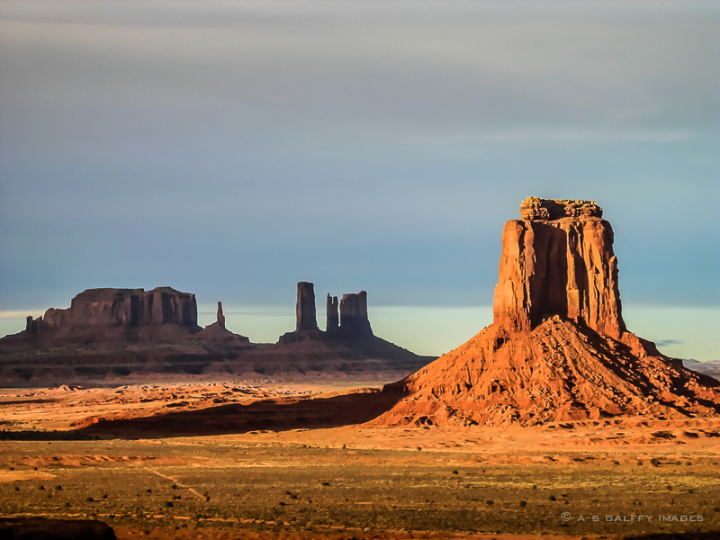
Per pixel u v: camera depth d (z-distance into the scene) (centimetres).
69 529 13100
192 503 19912
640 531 16362
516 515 18050
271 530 16925
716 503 18938
